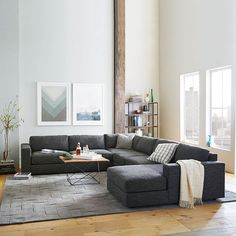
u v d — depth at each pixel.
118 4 7.82
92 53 7.88
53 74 7.59
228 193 4.79
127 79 8.81
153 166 4.82
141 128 8.93
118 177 4.30
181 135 8.20
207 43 7.00
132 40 8.85
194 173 4.23
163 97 9.02
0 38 6.95
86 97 7.84
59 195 4.68
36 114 7.49
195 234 3.26
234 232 3.31
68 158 5.37
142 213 3.89
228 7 6.30
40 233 3.27
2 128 6.97
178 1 8.11
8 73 7.02
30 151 6.19
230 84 6.48
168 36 8.66
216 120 6.98
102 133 8.03
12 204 4.24
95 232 3.30
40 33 7.48
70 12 7.70
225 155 6.48
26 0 7.37
